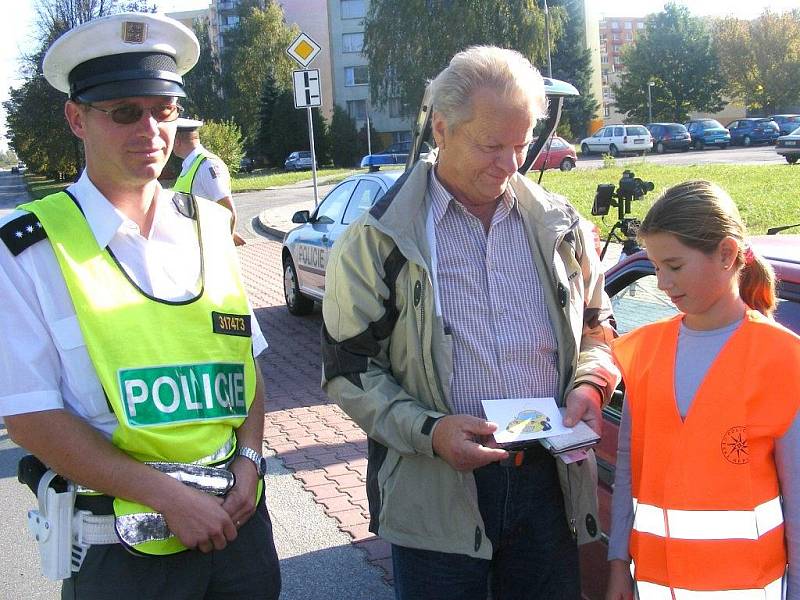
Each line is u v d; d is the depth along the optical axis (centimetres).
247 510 201
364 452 532
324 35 7725
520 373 229
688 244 190
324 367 234
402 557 232
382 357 232
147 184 204
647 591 210
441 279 227
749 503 191
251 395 213
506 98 211
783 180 1917
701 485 195
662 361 207
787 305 257
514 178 241
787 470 188
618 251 1059
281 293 1092
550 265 233
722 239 190
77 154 4147
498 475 225
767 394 189
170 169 3069
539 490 231
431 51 4444
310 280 880
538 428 218
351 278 225
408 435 215
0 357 182
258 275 1244
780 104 6388
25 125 4334
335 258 230
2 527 448
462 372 226
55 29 3950
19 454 550
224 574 204
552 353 234
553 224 235
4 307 182
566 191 2027
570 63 6153
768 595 191
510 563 239
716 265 192
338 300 227
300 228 927
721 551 194
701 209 190
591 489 236
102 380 185
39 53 4041
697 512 196
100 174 200
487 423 209
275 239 1678
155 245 204
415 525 225
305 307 934
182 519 185
